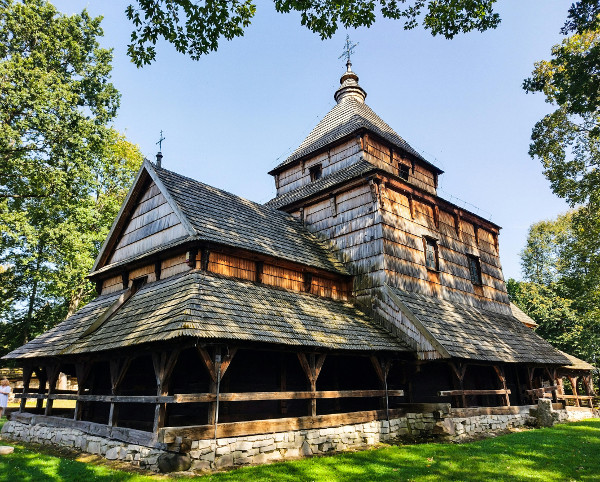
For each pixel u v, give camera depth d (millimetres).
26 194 20094
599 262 21766
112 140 21922
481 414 13109
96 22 22469
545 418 14867
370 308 14312
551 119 20578
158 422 8000
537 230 42406
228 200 14602
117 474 7324
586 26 11203
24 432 12422
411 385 13484
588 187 19750
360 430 10758
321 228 16891
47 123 17172
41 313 28562
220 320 8703
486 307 19094
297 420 9469
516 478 7332
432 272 16438
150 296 11062
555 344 31781
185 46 8148
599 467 8125
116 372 9805
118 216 14516
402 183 16234
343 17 8758
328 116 22047
